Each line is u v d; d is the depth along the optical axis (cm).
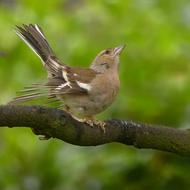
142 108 1356
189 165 1322
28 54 1420
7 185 1374
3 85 1420
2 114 938
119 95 1364
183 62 1396
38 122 954
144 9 1446
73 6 1574
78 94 1125
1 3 1534
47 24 1444
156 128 1037
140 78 1385
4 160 1390
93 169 1338
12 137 1398
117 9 1454
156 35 1416
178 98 1361
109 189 1327
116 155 1334
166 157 1325
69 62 1409
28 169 1384
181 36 1437
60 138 980
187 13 1496
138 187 1327
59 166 1354
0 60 1424
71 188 1335
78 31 1441
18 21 1444
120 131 1018
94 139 997
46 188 1359
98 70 1186
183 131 1045
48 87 1084
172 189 1316
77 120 981
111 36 1430
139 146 1039
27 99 1029
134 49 1407
